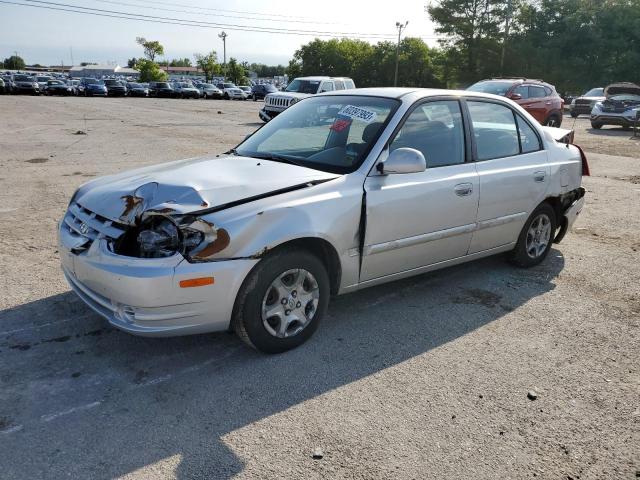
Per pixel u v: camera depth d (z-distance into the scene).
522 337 4.02
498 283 5.04
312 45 89.12
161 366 3.44
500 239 4.96
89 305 3.46
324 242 3.63
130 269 3.07
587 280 5.20
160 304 3.07
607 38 57.00
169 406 3.04
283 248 3.44
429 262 4.39
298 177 3.67
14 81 44.53
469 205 4.46
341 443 2.79
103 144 13.80
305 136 4.37
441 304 4.55
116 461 2.61
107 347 3.64
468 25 61.12
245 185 3.45
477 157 4.64
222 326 3.33
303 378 3.36
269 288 3.40
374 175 3.88
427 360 3.64
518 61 59.84
